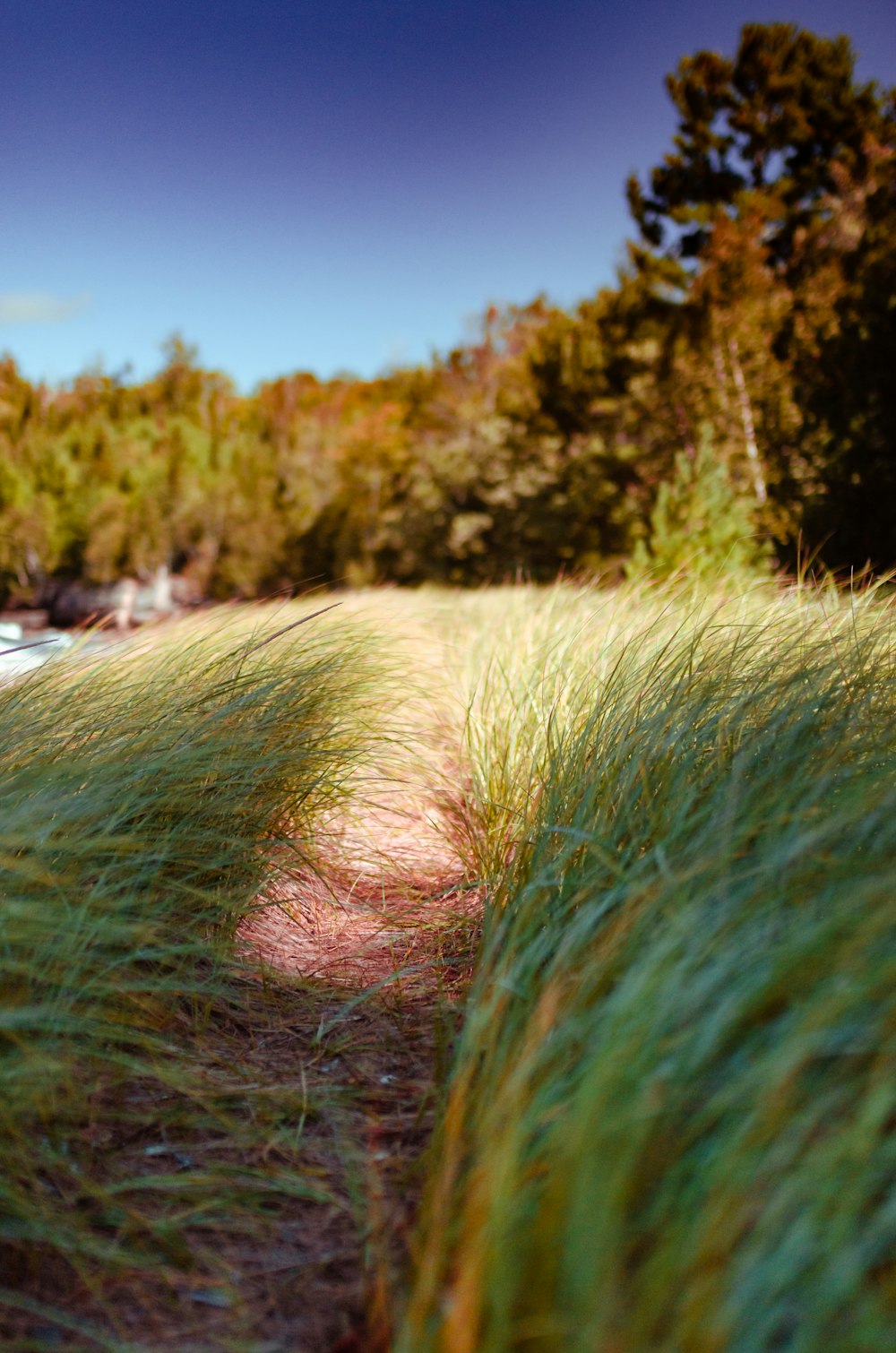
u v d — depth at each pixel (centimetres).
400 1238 173
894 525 1445
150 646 402
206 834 287
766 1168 128
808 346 2048
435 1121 197
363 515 3641
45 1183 185
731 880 189
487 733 427
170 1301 161
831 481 1535
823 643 316
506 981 203
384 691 470
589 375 3053
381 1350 149
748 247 2572
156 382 3962
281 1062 238
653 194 3025
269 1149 202
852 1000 141
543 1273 127
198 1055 236
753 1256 119
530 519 3100
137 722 304
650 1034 150
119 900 244
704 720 285
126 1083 221
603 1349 116
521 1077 158
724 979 162
